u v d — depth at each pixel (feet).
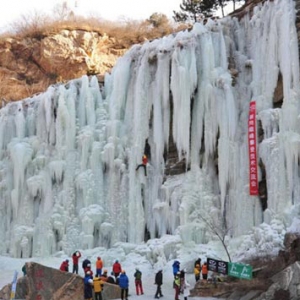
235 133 109.60
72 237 114.11
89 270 81.92
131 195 115.03
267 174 101.40
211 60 114.32
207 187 110.11
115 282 84.28
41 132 125.90
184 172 113.09
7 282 96.27
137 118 118.93
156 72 118.93
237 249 98.43
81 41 183.73
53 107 125.39
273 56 108.58
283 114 102.58
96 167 118.62
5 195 122.62
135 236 112.68
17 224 119.14
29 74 185.68
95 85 127.34
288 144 99.71
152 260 102.42
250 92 112.27
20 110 129.08
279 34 108.06
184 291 82.07
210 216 106.63
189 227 105.50
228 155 108.17
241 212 104.58
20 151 122.21
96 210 114.21
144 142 118.21
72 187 118.52
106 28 190.60
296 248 80.12
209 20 120.26
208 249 99.96
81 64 181.88
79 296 78.18
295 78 103.81
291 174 98.73
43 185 119.96
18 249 115.96
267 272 77.92
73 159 120.78
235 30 119.55
